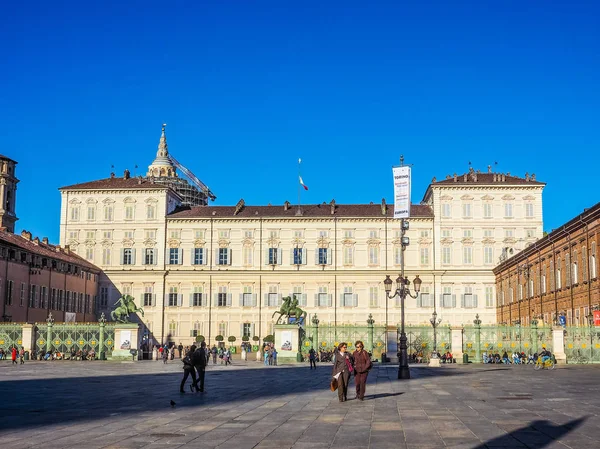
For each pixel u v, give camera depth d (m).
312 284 129.50
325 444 19.39
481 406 28.89
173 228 131.75
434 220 128.38
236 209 132.88
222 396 34.38
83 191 132.62
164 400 32.03
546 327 81.38
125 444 19.28
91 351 82.69
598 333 76.25
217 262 130.62
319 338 89.75
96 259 131.50
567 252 90.06
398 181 56.62
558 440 19.72
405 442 19.69
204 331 129.38
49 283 112.75
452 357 83.06
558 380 46.09
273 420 24.55
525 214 127.69
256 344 128.12
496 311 127.31
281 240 130.50
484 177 131.88
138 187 132.12
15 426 22.86
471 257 127.81
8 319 98.88
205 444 19.36
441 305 127.31
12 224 133.62
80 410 27.64
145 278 130.50
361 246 129.62
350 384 42.66
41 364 71.69
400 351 49.62
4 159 132.62
